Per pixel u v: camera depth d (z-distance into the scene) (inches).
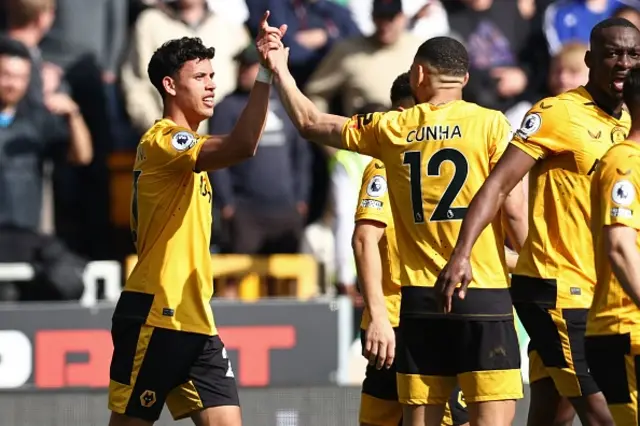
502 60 1480.1
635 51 791.7
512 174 757.3
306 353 1198.3
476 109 770.2
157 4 1424.7
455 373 773.3
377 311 811.4
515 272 832.3
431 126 765.3
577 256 807.7
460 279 713.0
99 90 1434.5
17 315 1184.8
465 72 783.7
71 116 1401.3
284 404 1176.8
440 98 778.8
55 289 1318.9
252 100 766.5
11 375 1182.3
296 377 1195.3
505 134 768.3
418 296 765.9
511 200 786.2
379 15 1382.9
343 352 1201.4
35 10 1418.6
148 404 792.3
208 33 1408.7
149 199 790.5
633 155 699.4
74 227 1413.6
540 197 814.5
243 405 1171.3
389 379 892.0
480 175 761.0
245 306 1192.2
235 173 1360.7
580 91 807.7
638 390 706.2
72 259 1347.2
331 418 1180.5
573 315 808.3
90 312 1191.6
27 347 1184.8
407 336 775.7
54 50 1435.8
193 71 810.2
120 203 1423.5
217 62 1406.3
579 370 810.8
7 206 1355.8
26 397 1158.3
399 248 781.3
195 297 797.2
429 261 764.6
